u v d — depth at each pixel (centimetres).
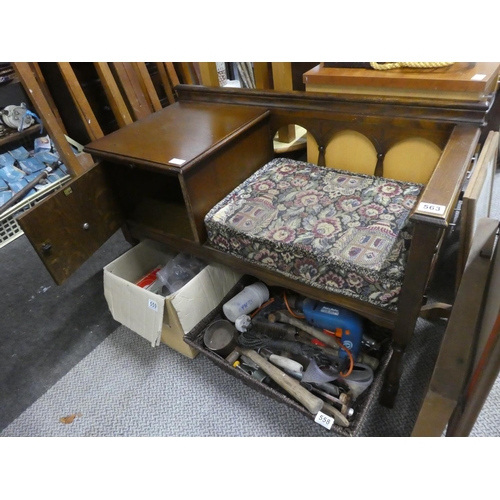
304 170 142
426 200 84
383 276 97
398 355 107
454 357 79
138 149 125
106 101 235
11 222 218
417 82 115
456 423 92
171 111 155
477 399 73
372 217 114
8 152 231
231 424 121
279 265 117
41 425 128
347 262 101
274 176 142
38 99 191
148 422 125
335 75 128
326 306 123
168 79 241
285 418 121
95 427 125
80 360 148
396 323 101
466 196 99
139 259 157
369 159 138
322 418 103
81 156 226
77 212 131
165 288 150
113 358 147
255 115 140
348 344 120
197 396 131
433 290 152
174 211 152
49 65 216
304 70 175
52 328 163
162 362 143
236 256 126
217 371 137
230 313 135
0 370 148
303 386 115
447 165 95
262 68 164
